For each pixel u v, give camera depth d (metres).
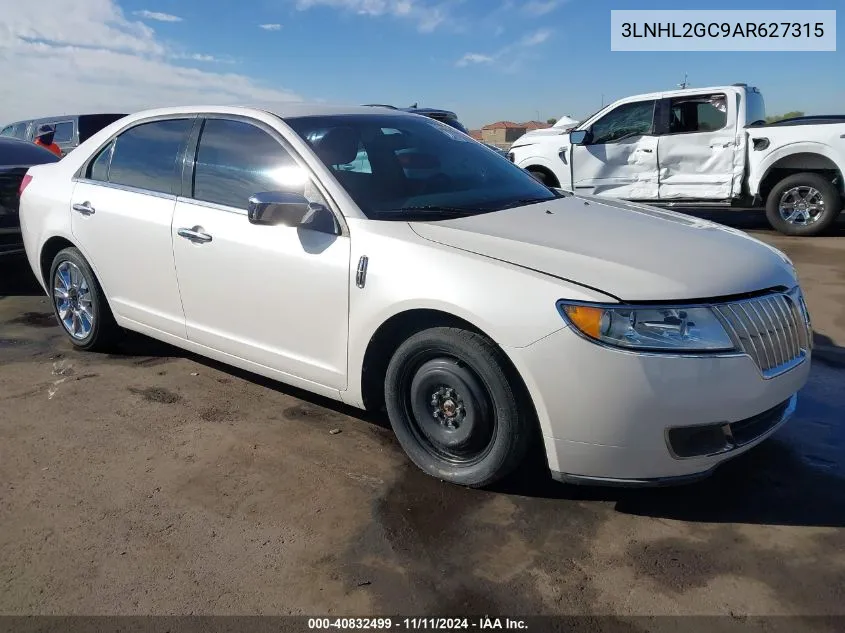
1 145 7.11
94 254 4.25
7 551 2.58
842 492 2.86
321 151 3.31
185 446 3.35
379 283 2.89
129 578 2.43
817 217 8.48
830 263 6.90
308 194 3.24
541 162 10.31
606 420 2.46
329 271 3.06
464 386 2.77
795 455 3.17
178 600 2.32
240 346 3.56
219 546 2.59
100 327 4.46
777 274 2.83
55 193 4.51
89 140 4.50
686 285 2.53
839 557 2.46
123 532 2.68
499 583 2.37
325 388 3.27
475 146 4.14
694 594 2.29
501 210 3.27
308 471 3.10
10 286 6.77
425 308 2.77
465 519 2.73
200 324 3.75
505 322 2.56
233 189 3.53
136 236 3.93
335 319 3.10
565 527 2.66
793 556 2.47
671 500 2.83
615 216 3.31
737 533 2.61
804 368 2.83
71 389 4.04
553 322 2.48
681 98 9.16
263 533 2.66
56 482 3.04
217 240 3.49
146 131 4.07
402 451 3.27
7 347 4.83
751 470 3.04
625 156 9.61
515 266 2.64
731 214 10.88
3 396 3.95
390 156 3.54
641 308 2.44
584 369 2.45
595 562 2.46
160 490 2.97
